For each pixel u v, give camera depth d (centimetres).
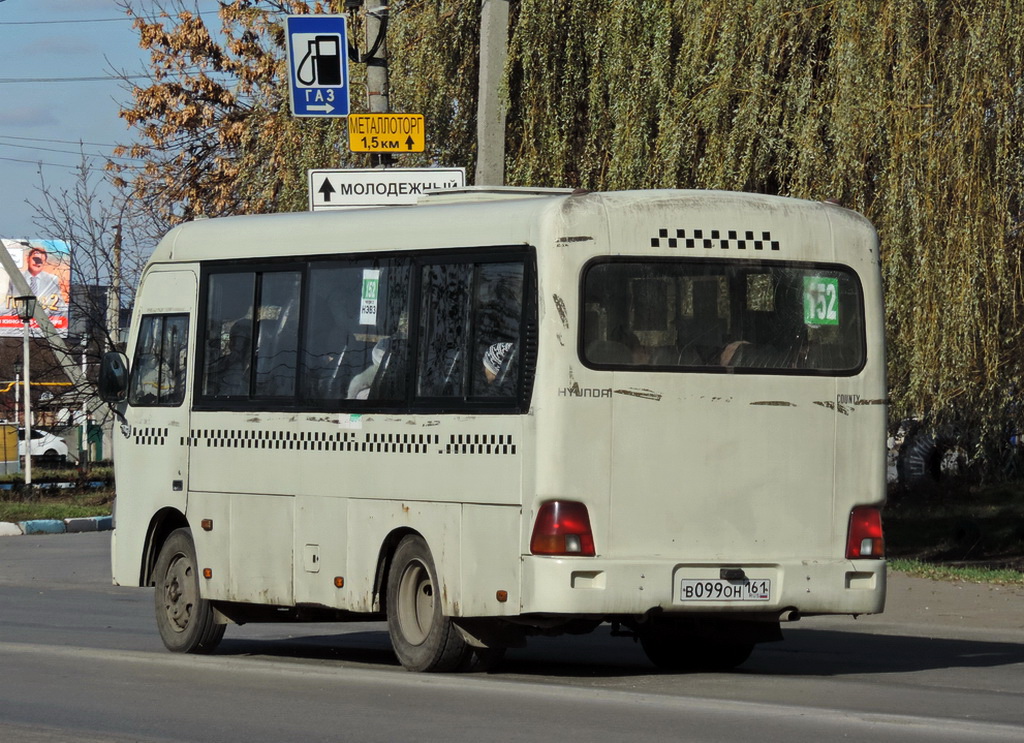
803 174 3844
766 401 2341
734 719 1941
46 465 12094
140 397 3003
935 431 4362
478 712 2030
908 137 3753
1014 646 3061
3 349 13375
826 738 1788
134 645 3116
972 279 3722
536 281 2264
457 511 2356
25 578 4900
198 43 8062
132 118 8156
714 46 4003
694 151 4044
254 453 2730
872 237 2445
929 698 2184
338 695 2219
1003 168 3712
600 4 4259
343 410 2567
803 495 2359
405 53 4738
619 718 1959
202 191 8212
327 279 2634
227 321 2825
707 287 2327
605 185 4294
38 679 2456
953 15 3762
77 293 9181
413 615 2469
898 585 4034
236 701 2183
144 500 2972
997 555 5238
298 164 4928
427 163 4728
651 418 2273
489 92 3931
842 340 2409
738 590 2298
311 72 3897
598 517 2242
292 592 2645
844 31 3784
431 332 2434
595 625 2475
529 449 2250
